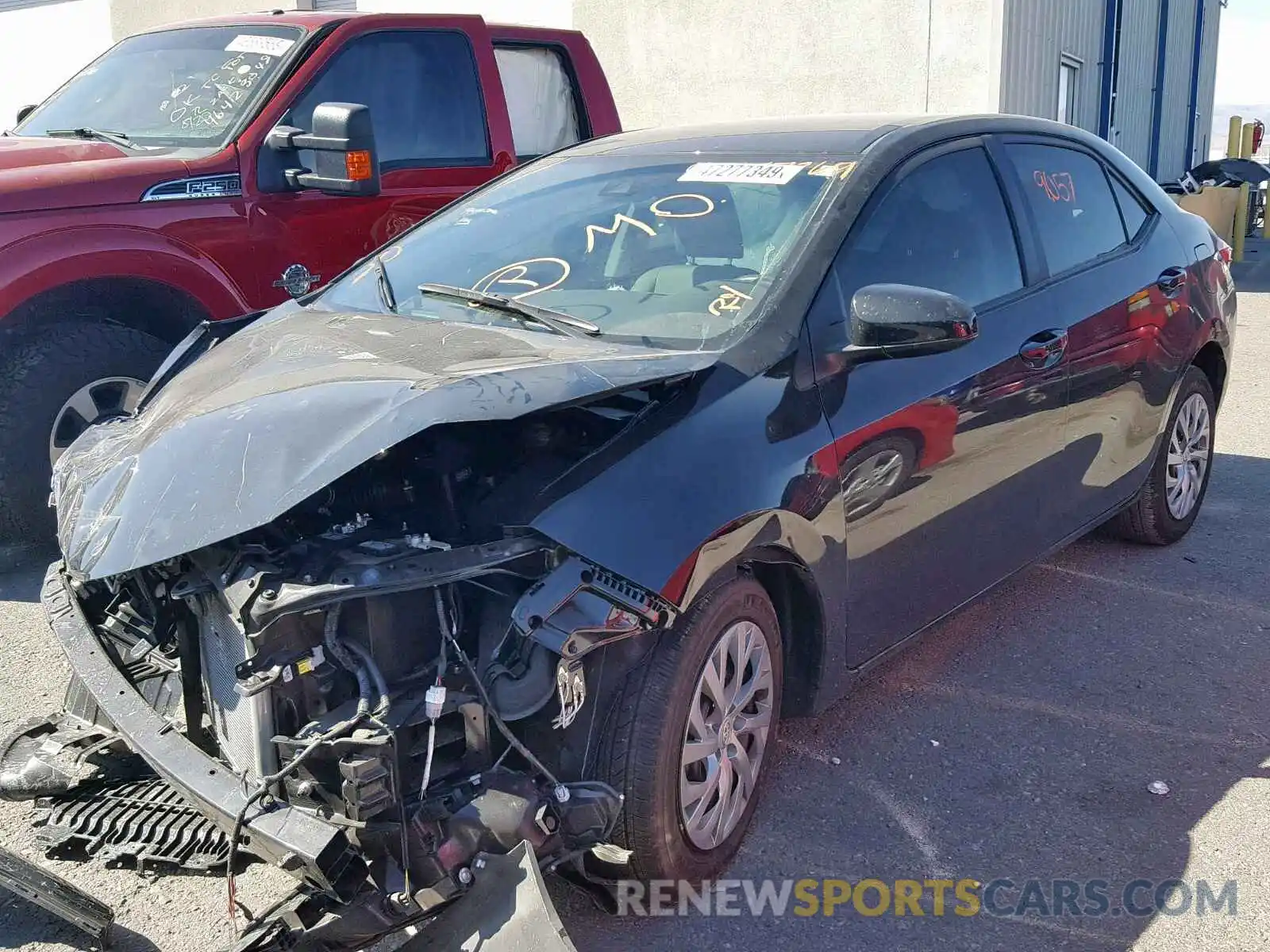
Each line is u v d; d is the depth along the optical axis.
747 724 2.94
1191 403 5.07
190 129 5.44
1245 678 4.00
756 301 3.08
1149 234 4.76
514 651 2.44
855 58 12.44
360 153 5.05
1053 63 13.44
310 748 2.22
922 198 3.59
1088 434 4.18
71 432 4.92
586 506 2.48
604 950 2.66
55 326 4.86
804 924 2.75
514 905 2.22
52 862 2.98
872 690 3.92
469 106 6.07
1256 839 3.07
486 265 3.60
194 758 2.49
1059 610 4.57
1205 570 4.95
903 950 2.67
